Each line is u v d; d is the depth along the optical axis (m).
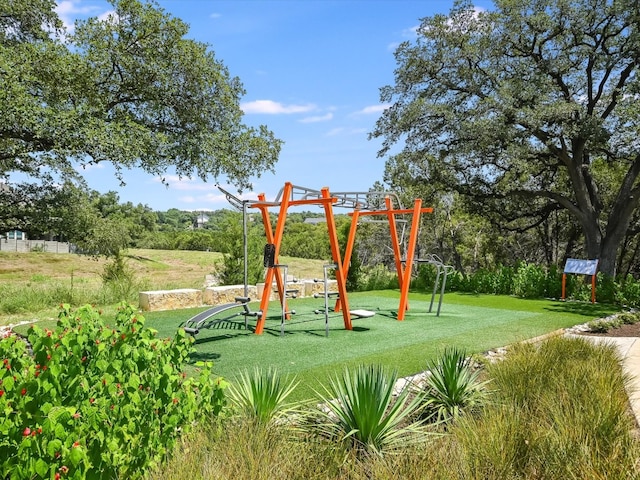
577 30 17.22
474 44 17.88
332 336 8.16
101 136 11.83
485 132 16.08
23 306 11.05
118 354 3.06
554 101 16.72
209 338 7.93
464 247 28.17
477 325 9.48
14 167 15.27
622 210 17.34
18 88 10.87
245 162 16.67
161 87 14.98
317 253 40.06
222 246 15.23
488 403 3.84
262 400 3.44
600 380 4.20
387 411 3.53
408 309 11.92
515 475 2.58
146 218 66.69
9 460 2.04
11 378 2.34
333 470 2.60
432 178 19.73
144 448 2.50
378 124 19.69
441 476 2.43
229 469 2.33
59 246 44.56
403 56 18.97
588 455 2.64
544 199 21.39
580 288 14.95
